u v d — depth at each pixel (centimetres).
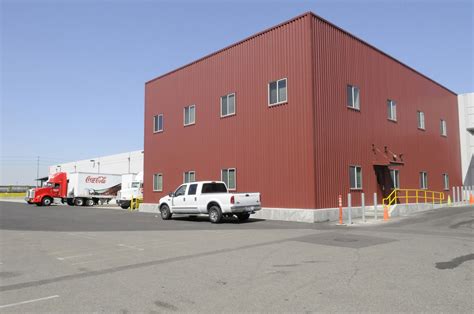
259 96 2259
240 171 2336
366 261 901
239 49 2416
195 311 577
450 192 3359
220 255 1019
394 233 1401
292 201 2027
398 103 2720
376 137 2439
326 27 2134
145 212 3053
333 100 2123
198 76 2720
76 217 2559
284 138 2098
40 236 1523
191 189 2117
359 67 2362
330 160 2052
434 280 725
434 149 3169
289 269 836
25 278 809
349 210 1770
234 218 2192
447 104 3503
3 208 3928
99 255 1067
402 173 2681
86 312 581
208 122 2605
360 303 596
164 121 3012
